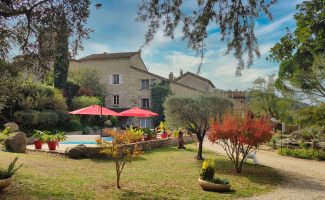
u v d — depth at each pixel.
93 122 38.47
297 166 18.91
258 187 12.66
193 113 18.17
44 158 16.48
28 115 28.12
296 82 20.61
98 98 44.47
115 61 49.53
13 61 7.59
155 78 47.59
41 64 7.19
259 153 25.19
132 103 48.06
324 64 14.30
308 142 26.81
